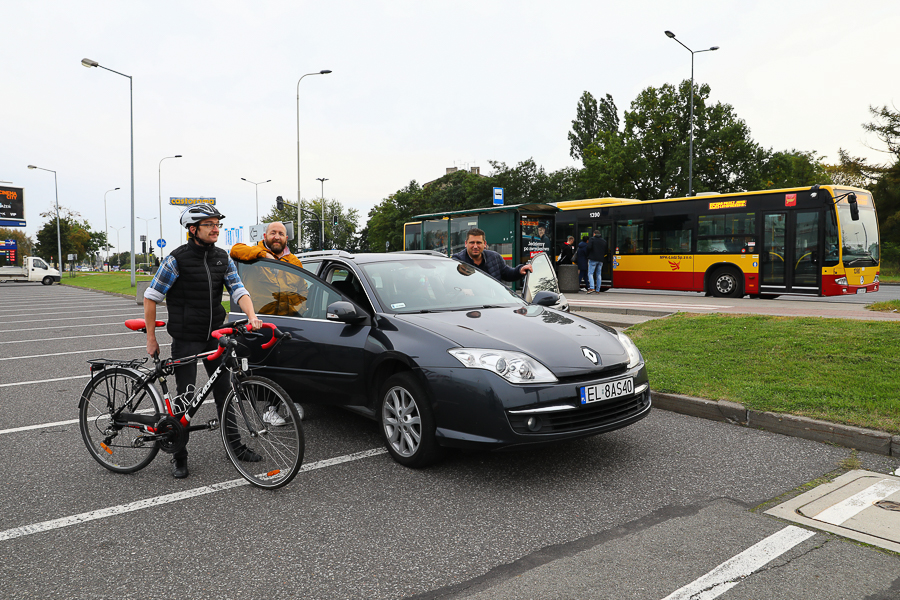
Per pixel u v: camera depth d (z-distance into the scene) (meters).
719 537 3.13
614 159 39.69
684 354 7.12
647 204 17.73
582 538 3.16
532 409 3.80
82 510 3.66
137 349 10.39
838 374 5.68
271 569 2.91
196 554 3.08
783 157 39.09
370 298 4.84
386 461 4.45
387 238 77.00
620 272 18.38
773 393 5.38
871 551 2.93
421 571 2.87
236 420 4.13
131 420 4.26
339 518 3.49
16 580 2.84
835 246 14.13
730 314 9.39
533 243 16.89
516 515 3.48
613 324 9.92
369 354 4.51
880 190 37.47
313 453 4.64
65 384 7.45
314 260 5.65
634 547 3.05
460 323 4.42
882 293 18.97
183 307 4.21
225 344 4.09
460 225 18.22
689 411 5.50
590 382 3.96
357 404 4.69
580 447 4.67
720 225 16.08
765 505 3.53
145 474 4.30
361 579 2.80
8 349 10.49
